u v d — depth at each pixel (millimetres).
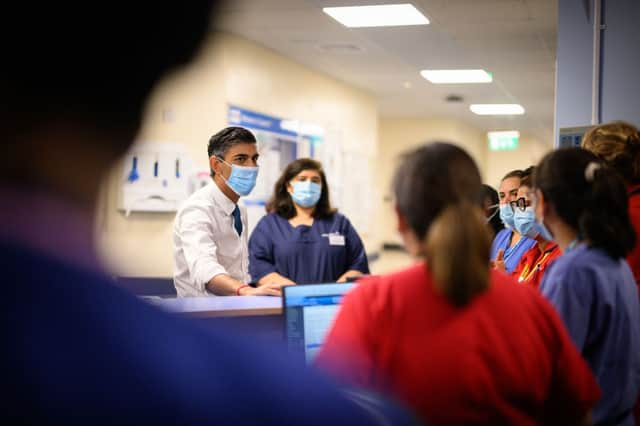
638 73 3678
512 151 15664
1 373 288
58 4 271
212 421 320
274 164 7020
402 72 8273
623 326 1442
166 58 290
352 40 6551
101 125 289
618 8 3713
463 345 969
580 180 1486
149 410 308
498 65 7727
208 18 295
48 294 294
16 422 290
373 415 385
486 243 994
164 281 2859
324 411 359
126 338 312
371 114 10086
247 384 335
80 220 298
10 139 279
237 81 6266
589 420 1129
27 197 286
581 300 1409
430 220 1006
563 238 1540
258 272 3223
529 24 5793
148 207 5164
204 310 1722
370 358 985
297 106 7617
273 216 3363
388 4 5273
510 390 997
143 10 281
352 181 9344
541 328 1062
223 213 2678
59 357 295
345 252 3320
